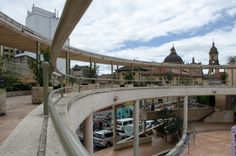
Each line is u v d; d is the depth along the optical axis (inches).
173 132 1130.7
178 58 2566.4
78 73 1119.0
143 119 1219.2
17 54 1014.4
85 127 468.8
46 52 479.2
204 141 1002.1
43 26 1054.4
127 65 1279.5
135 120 845.8
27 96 591.8
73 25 90.0
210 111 1438.2
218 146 922.7
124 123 1300.4
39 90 406.6
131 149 942.4
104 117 1573.6
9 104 396.2
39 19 1059.9
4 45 740.7
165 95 1043.3
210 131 1189.7
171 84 1192.2
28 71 685.9
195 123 1350.9
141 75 1656.0
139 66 1337.4
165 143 1074.1
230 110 1395.2
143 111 1226.6
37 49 660.7
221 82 1514.5
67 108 231.5
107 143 1006.4
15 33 580.1
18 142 118.1
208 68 1374.3
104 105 591.5
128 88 786.8
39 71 469.4
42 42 673.0
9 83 368.8
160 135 1204.5
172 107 1439.5
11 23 537.6
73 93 389.1
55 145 109.8
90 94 468.4
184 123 1140.5
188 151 850.8
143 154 902.4
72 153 40.1
